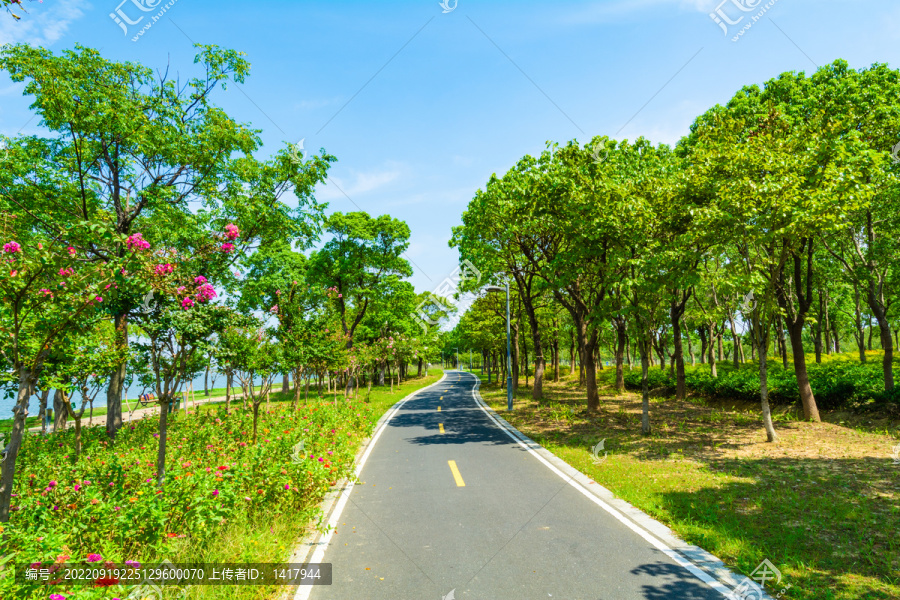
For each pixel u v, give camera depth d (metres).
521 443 11.93
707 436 11.59
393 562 4.78
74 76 10.97
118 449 10.03
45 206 12.18
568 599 3.92
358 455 10.79
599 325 13.86
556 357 37.09
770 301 10.50
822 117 10.72
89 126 11.06
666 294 12.74
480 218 17.44
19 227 10.62
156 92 12.80
